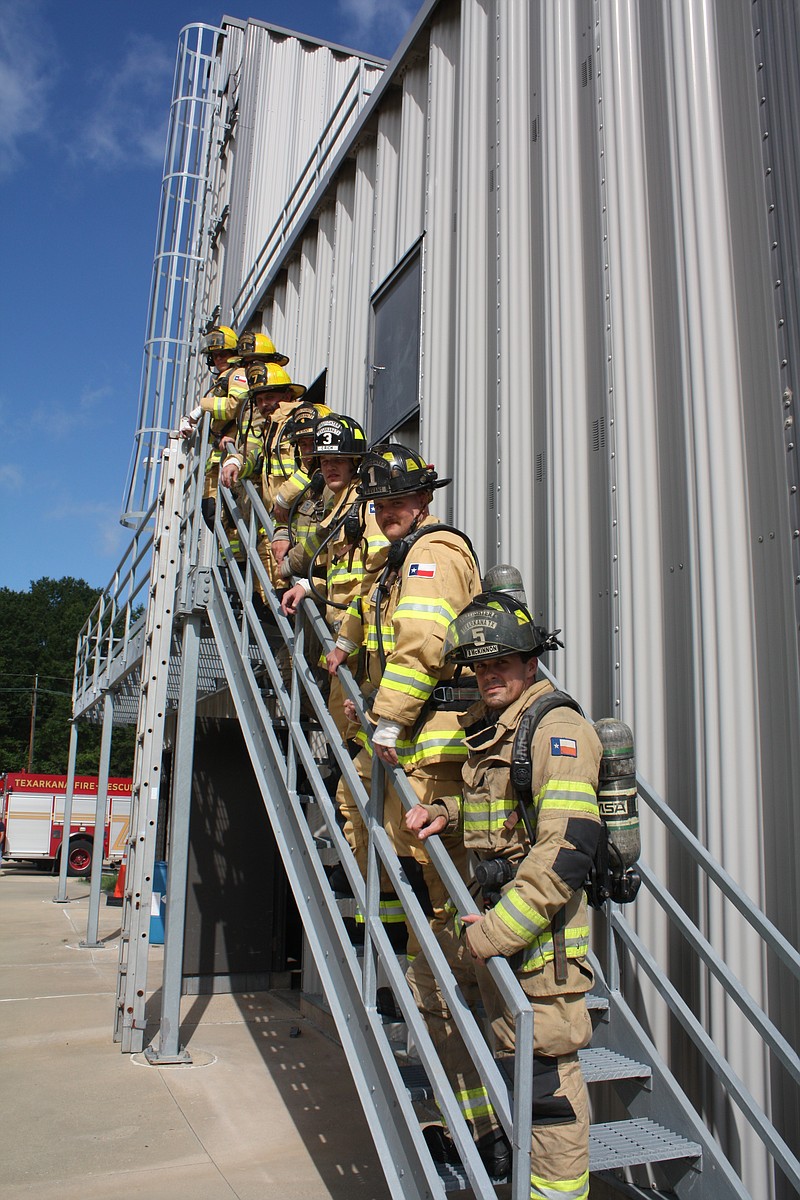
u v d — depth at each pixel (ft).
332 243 27.27
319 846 11.62
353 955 9.87
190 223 51.83
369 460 10.05
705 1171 9.20
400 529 10.08
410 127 22.02
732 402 11.23
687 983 10.84
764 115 11.26
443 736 9.34
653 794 10.49
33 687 192.95
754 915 8.77
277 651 17.94
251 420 16.99
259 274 37.29
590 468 13.66
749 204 11.35
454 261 19.07
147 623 22.13
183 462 21.61
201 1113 16.02
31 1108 16.16
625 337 13.14
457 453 17.53
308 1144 14.62
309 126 43.19
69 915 45.01
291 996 26.14
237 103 49.32
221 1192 12.71
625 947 11.74
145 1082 17.71
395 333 21.71
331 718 10.76
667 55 12.97
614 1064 10.29
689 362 11.86
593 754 7.54
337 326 25.64
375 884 9.36
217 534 17.53
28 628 202.18
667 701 11.68
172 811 20.42
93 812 73.72
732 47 11.93
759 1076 9.75
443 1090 7.61
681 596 11.64
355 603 10.86
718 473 11.25
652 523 12.26
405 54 22.11
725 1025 10.14
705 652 11.03
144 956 20.18
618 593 12.62
